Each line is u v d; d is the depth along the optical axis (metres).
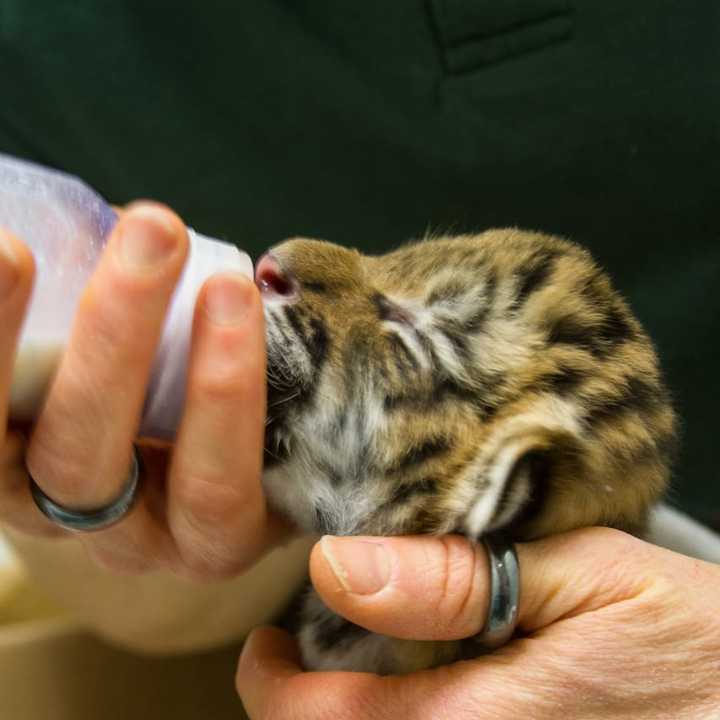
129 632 0.51
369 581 0.39
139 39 0.63
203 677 0.53
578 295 0.43
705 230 0.62
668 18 0.58
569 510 0.41
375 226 0.65
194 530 0.40
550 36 0.59
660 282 0.63
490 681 0.40
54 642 0.51
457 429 0.41
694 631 0.39
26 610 0.53
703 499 0.65
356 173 0.64
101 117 0.63
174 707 0.53
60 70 0.63
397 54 0.61
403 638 0.40
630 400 0.42
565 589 0.40
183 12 0.62
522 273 0.43
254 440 0.39
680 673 0.39
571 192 0.62
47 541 0.49
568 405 0.41
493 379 0.41
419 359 0.42
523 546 0.40
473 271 0.43
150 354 0.37
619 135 0.60
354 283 0.43
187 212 0.65
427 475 0.41
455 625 0.39
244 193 0.65
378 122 0.62
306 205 0.65
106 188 0.66
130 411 0.37
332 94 0.62
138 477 0.41
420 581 0.39
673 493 0.53
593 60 0.59
